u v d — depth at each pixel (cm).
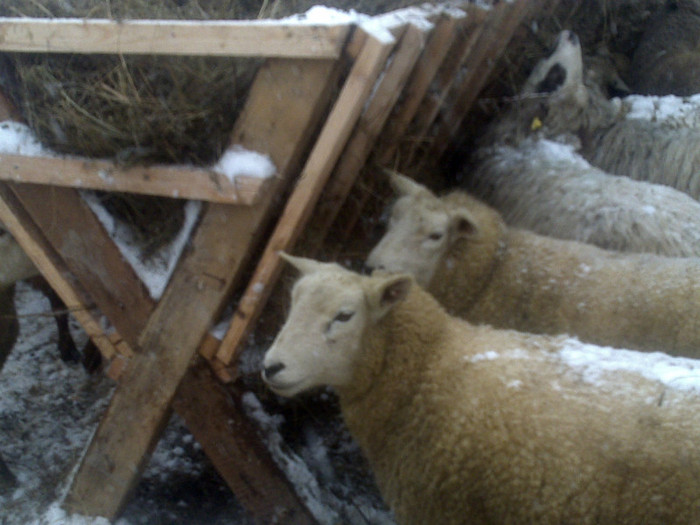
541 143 286
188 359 192
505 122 294
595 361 165
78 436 252
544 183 262
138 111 178
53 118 184
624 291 201
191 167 177
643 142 293
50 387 276
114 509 209
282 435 243
